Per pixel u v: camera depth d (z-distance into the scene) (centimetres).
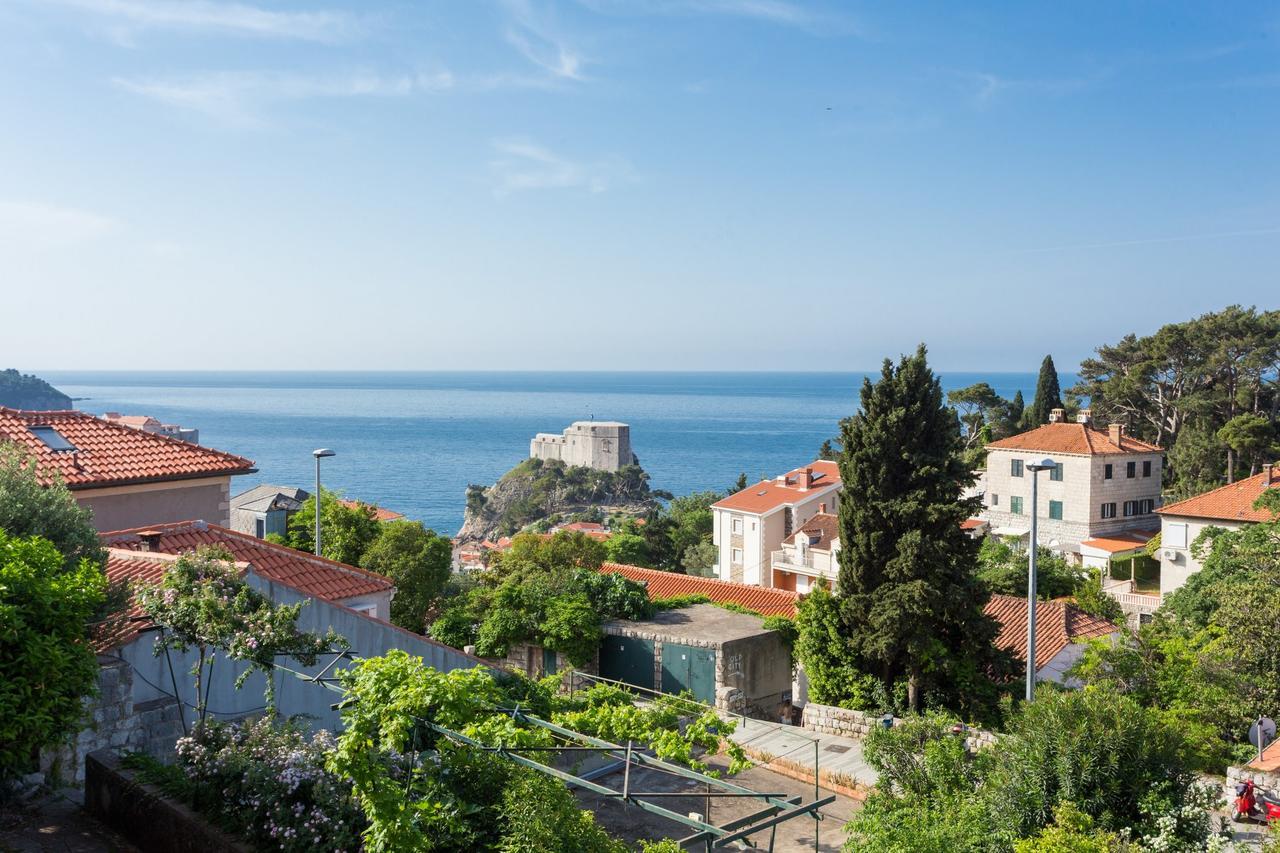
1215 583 3681
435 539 3869
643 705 2394
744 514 7800
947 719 1883
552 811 1105
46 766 1385
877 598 2723
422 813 1087
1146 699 2434
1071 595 4816
